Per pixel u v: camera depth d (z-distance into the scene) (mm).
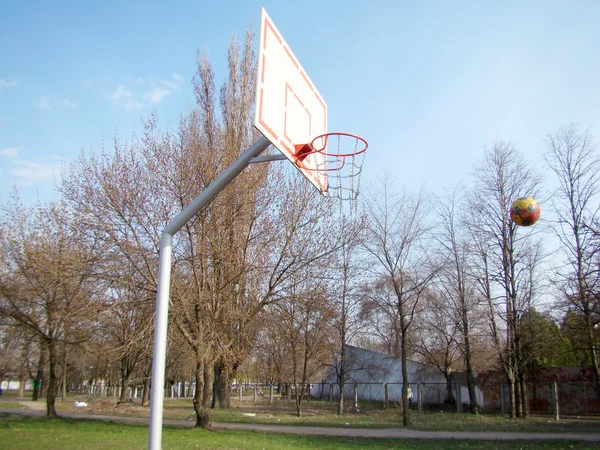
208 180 18266
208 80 23844
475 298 31531
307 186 19484
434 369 41812
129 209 17250
